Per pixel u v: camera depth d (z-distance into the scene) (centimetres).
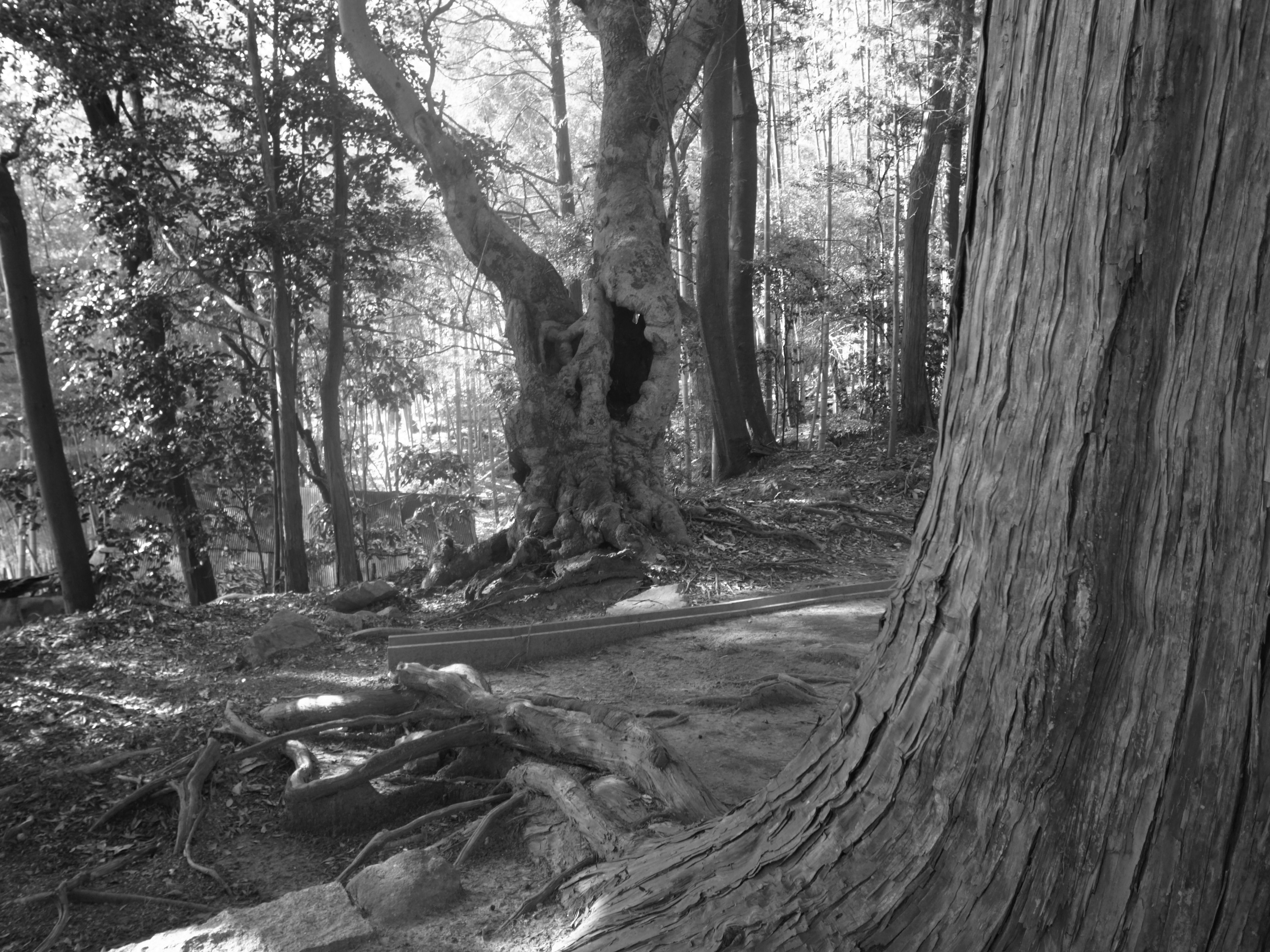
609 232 1173
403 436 4688
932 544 224
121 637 849
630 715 431
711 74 1823
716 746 504
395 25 1419
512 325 1136
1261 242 166
